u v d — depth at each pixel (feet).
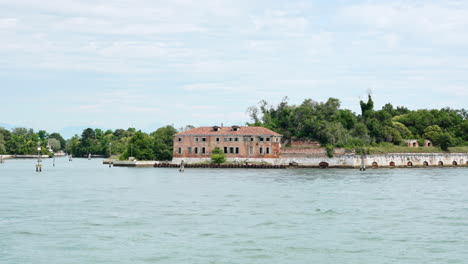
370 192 312.09
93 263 152.05
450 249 166.71
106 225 203.10
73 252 163.53
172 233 188.96
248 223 207.10
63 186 357.61
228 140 628.69
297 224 204.95
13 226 200.85
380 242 175.73
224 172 534.37
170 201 270.26
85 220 213.46
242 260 155.12
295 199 277.44
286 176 461.37
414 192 312.29
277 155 622.54
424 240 178.40
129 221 211.20
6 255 160.15
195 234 187.32
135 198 283.79
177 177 452.35
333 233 188.96
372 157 620.49
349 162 607.37
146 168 630.33
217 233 189.06
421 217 220.43
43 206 251.19
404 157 641.40
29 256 159.12
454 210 238.89
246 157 624.59
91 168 644.27
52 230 193.88
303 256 159.22
